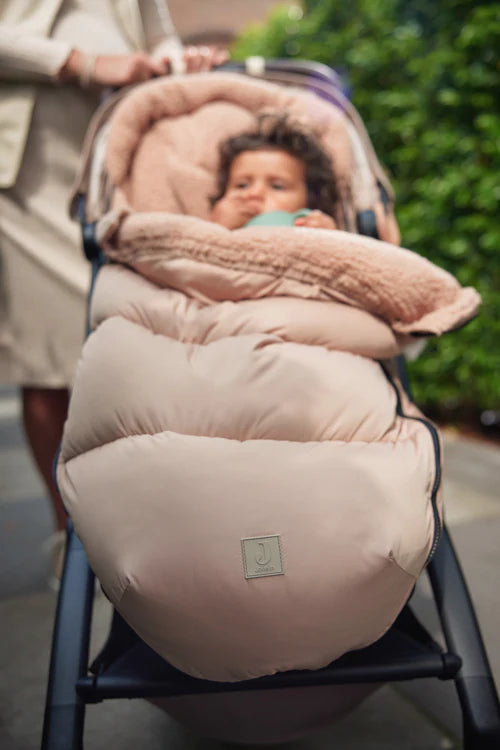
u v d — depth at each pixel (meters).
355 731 1.12
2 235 1.55
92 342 0.94
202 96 1.43
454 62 2.46
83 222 1.29
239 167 1.31
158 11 1.71
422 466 0.82
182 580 0.76
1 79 1.52
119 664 0.90
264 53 3.28
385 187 1.34
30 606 1.56
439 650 0.92
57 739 0.84
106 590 0.81
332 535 0.76
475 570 1.64
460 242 2.52
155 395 0.84
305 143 1.31
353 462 0.79
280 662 0.78
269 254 0.93
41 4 1.53
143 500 0.79
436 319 0.97
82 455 0.88
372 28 2.75
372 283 0.94
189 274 0.93
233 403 0.82
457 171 2.51
